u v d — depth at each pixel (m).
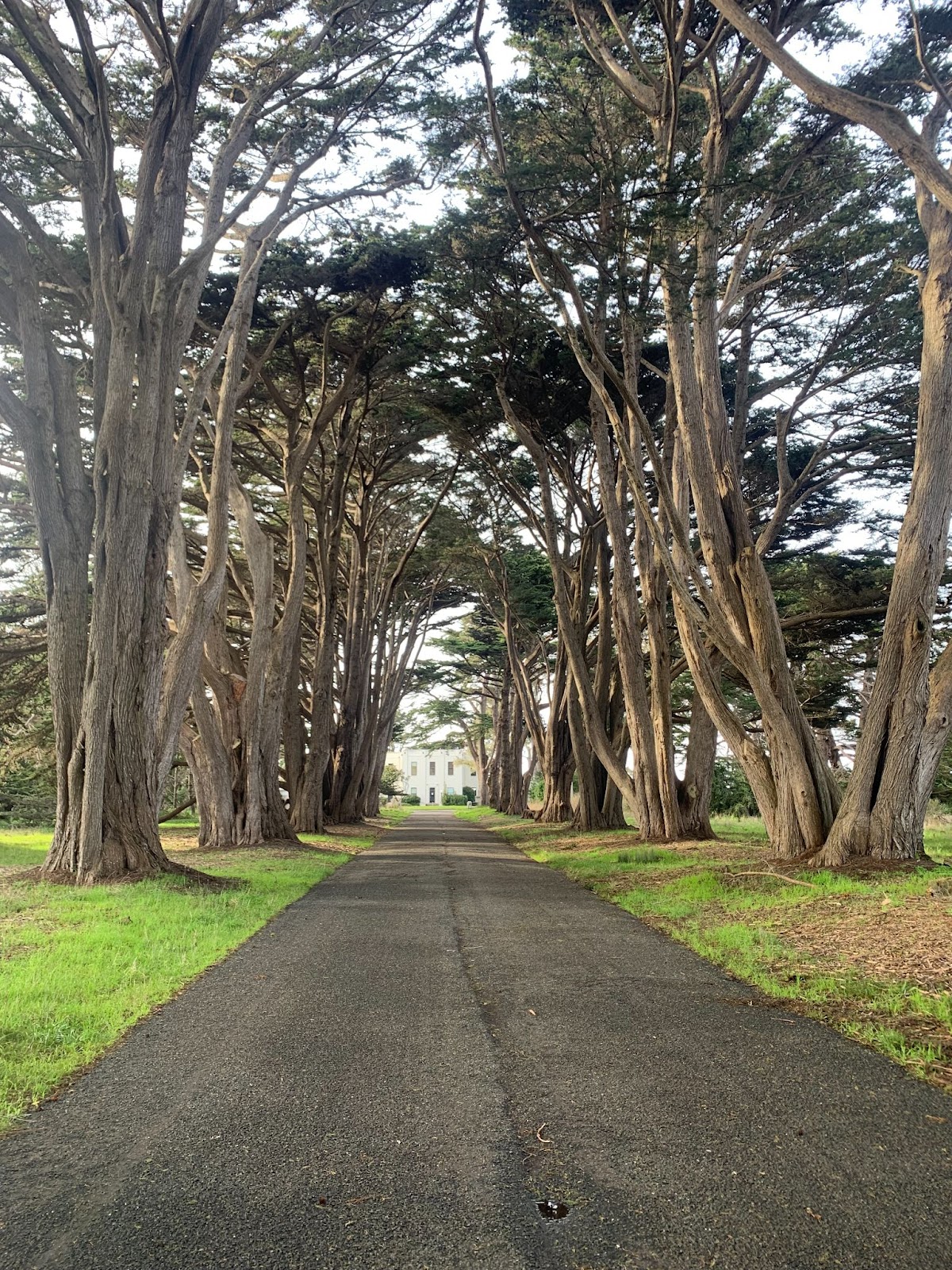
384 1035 5.56
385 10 15.22
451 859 20.06
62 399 13.99
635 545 23.91
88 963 7.25
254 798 22.38
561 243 15.73
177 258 14.63
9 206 13.95
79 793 13.28
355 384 24.97
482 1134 4.03
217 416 16.33
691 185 13.29
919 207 12.88
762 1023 5.80
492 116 14.11
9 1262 2.97
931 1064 4.91
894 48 14.28
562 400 22.11
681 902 11.18
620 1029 5.70
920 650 12.22
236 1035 5.56
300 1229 3.19
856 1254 3.01
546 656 41.56
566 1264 2.95
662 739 22.20
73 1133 4.05
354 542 35.00
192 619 15.45
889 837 12.18
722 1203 3.36
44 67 12.87
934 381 12.20
